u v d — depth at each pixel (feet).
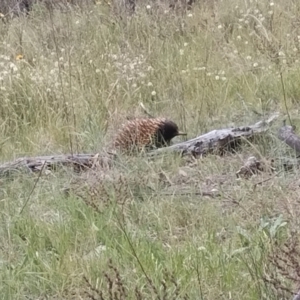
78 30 31.30
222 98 23.76
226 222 15.16
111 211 15.44
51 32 31.12
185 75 25.44
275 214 15.20
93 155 19.15
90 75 25.20
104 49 28.68
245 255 13.43
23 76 24.64
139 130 19.90
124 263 13.65
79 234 14.94
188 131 21.45
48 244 14.90
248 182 16.87
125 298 11.90
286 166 17.80
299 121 20.97
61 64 26.17
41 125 22.94
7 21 35.14
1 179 18.20
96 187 16.31
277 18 29.30
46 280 13.47
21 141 21.95
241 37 28.37
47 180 17.83
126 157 18.60
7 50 29.27
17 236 15.01
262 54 26.08
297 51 25.61
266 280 11.75
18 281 13.50
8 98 23.86
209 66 26.08
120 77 25.14
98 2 34.09
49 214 15.97
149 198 16.37
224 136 19.30
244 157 18.79
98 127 21.76
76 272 13.53
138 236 14.65
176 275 13.01
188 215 15.66
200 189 16.88
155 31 29.94
